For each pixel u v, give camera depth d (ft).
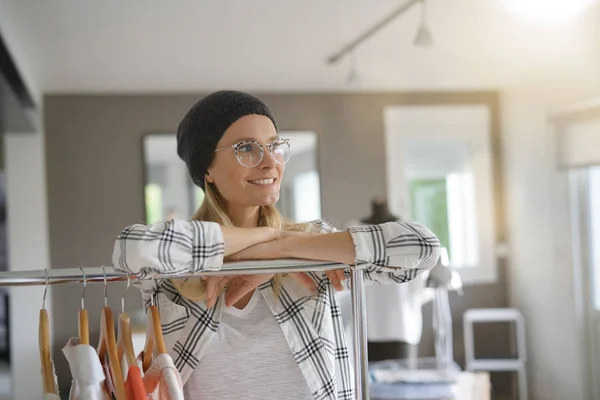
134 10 11.04
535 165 16.39
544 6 11.60
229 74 15.74
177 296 4.07
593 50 13.28
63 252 16.87
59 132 16.96
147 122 17.26
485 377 10.78
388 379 10.61
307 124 17.74
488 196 18.29
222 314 4.03
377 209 14.21
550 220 15.79
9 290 16.31
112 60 14.15
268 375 3.99
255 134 4.08
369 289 12.94
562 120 14.57
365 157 17.89
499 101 18.37
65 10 10.91
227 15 11.44
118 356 3.62
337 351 4.20
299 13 11.42
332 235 3.69
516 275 17.81
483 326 18.06
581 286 14.79
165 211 17.22
